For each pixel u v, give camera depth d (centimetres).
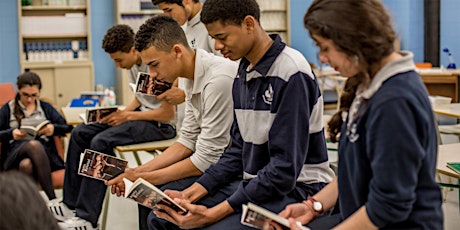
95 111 329
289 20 881
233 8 199
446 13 841
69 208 363
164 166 264
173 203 197
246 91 212
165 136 345
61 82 743
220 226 198
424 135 132
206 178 225
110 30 350
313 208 181
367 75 139
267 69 201
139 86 304
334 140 168
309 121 203
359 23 133
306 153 201
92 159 246
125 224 383
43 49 752
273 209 199
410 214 137
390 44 136
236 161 227
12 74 771
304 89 197
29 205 78
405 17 872
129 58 351
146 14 776
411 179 131
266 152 209
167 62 245
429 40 877
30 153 387
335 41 136
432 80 649
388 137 131
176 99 306
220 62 247
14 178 81
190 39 352
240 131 220
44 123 399
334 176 215
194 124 268
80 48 768
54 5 747
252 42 205
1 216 75
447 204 398
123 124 337
